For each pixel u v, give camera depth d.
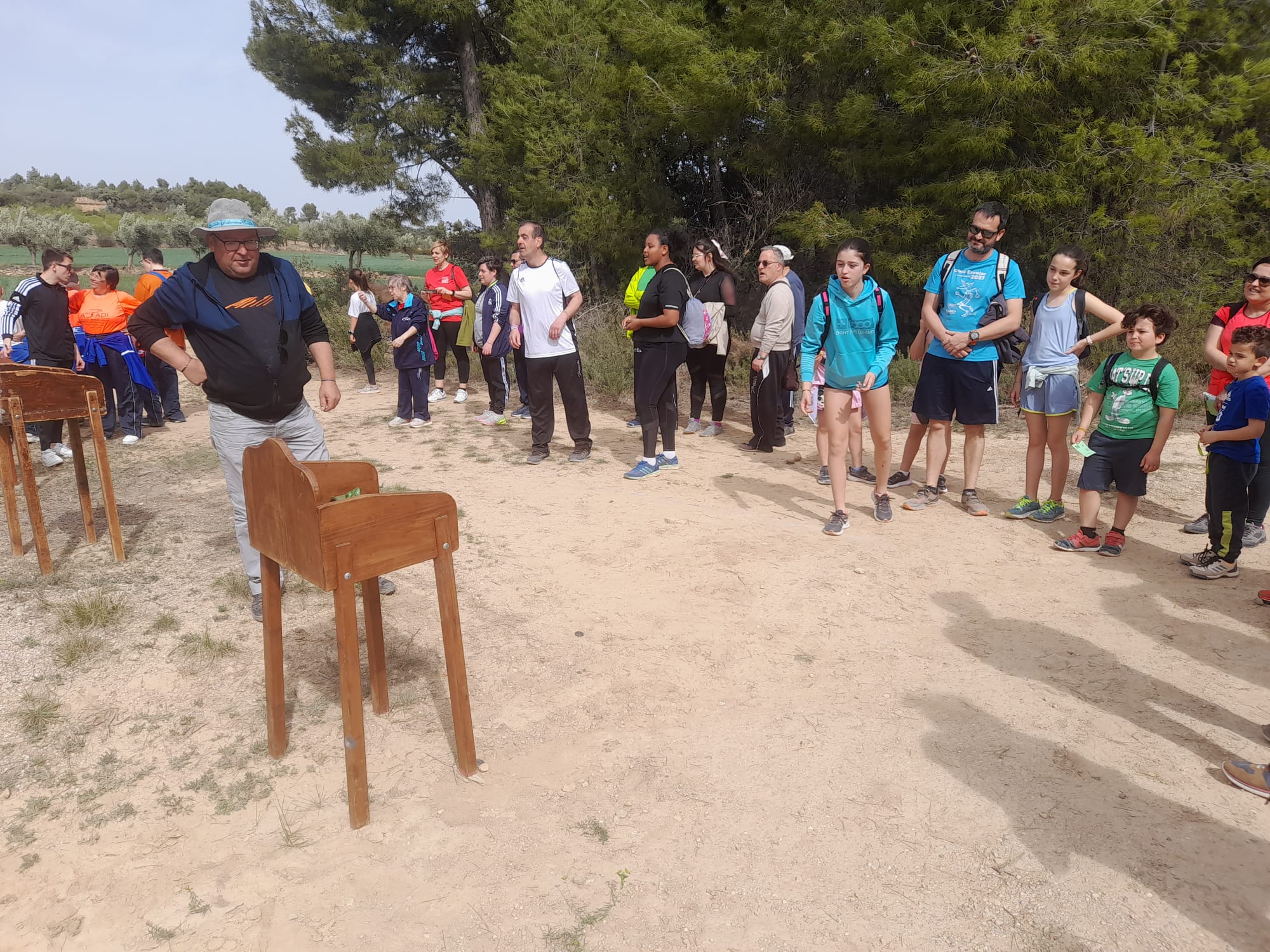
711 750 3.36
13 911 2.61
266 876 2.75
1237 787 3.05
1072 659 4.02
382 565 2.87
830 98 12.53
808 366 5.64
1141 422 5.10
